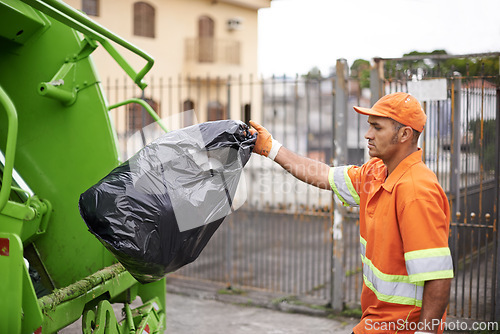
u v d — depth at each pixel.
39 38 3.34
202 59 16.30
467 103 4.68
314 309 5.16
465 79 4.75
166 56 15.55
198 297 5.64
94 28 2.92
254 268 6.95
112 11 13.12
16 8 3.09
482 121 4.59
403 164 2.23
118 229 2.44
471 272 4.66
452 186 5.50
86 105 3.34
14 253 2.32
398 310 2.21
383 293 2.22
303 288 6.01
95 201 2.49
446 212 2.20
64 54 3.32
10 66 3.39
